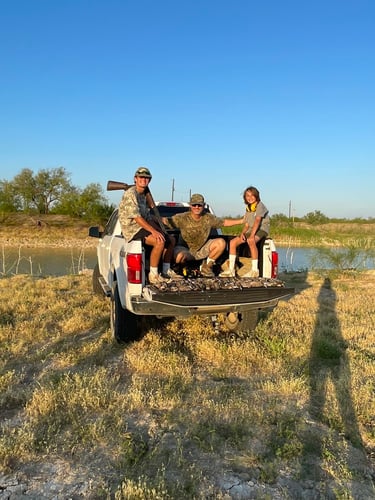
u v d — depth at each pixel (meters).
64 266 22.64
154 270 5.20
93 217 57.56
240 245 6.36
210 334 6.36
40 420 3.67
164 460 3.18
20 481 2.93
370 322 7.32
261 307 5.36
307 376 4.71
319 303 8.92
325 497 2.88
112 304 6.07
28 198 66.19
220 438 3.48
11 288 9.83
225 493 2.86
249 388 4.48
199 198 5.75
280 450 3.29
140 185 5.58
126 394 4.17
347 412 3.97
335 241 19.95
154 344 5.73
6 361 4.98
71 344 5.68
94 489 2.86
